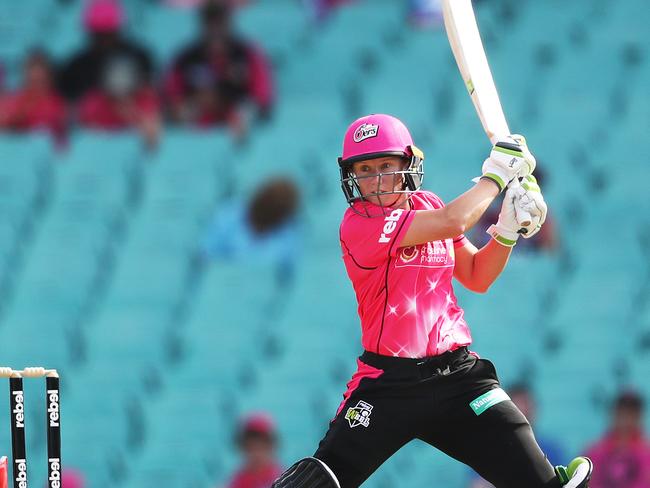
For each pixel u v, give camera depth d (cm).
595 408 3809
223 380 3906
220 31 4734
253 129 4709
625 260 4269
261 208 4219
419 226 1625
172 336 4022
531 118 4812
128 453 3725
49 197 4481
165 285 4175
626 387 3856
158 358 3981
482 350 3938
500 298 4047
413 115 4825
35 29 5297
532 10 5309
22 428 1692
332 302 4062
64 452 3722
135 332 4044
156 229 4334
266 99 4766
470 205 1622
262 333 4000
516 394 3462
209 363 3938
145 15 5322
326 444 1662
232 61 4734
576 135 4756
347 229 1683
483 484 3456
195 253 4259
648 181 4544
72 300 4172
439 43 5153
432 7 5281
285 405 3784
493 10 5322
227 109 4725
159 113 4747
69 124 4709
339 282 4109
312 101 4944
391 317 1652
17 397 1689
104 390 3884
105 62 4703
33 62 4719
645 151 4694
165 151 4572
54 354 4006
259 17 5291
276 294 4094
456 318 1692
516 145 1666
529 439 1652
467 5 1791
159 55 5166
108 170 4541
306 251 4184
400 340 1648
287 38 5241
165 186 4469
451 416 1653
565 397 3838
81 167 4541
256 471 3297
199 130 4709
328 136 4722
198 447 3719
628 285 4172
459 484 3503
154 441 3728
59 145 4641
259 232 4212
